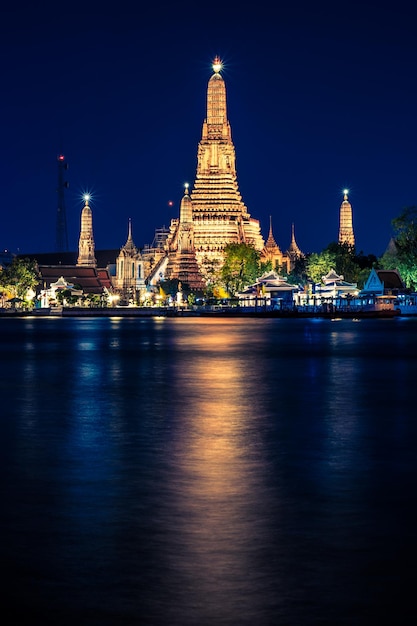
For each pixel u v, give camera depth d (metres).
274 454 29.28
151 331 133.00
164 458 28.62
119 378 57.09
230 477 25.59
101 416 38.75
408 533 19.62
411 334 118.38
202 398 45.47
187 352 83.12
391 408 41.25
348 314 198.50
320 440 32.12
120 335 120.25
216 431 34.34
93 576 16.84
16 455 29.27
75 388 50.59
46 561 17.69
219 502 22.50
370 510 21.69
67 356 78.00
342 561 17.67
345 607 15.38
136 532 19.72
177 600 15.68
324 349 86.62
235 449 30.28
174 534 19.55
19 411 40.47
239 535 19.47
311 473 26.11
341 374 59.47
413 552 18.23
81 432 34.22
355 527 20.16
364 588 16.22
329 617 14.98
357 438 32.53
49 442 31.94
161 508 21.88
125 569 17.22
